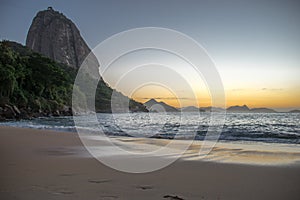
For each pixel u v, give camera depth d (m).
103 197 3.42
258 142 11.02
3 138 10.82
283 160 6.44
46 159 6.27
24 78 52.59
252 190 3.86
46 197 3.37
